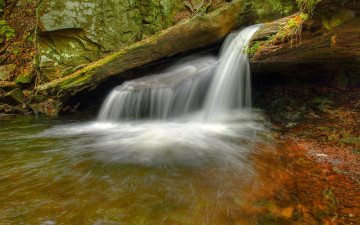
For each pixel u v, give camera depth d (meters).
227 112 6.10
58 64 8.50
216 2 9.89
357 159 2.94
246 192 2.44
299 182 2.57
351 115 4.16
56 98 7.75
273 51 4.46
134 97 6.82
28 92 9.09
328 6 2.99
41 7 7.73
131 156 3.64
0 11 10.12
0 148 4.21
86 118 7.55
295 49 4.11
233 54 6.30
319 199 2.22
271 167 3.00
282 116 5.04
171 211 2.13
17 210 2.17
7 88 9.24
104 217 2.05
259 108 5.80
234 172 2.93
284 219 1.97
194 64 7.95
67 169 3.15
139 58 7.37
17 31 10.41
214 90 6.50
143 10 8.94
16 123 6.84
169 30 7.26
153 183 2.69
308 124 4.37
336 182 2.50
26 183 2.73
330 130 3.89
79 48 8.54
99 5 8.25
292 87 5.83
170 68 8.34
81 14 8.12
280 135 4.23
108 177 2.87
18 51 9.97
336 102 4.76
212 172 2.95
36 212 2.14
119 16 8.58
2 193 2.49
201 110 6.75
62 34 8.29
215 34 7.41
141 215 2.08
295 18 3.80
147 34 9.05
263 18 7.79
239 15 7.59
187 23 7.07
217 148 3.89
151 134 5.01
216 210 2.14
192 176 2.86
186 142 4.30
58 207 2.21
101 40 8.58
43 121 7.12
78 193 2.48
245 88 5.92
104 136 5.12
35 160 3.54
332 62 4.46
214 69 6.73
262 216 2.02
